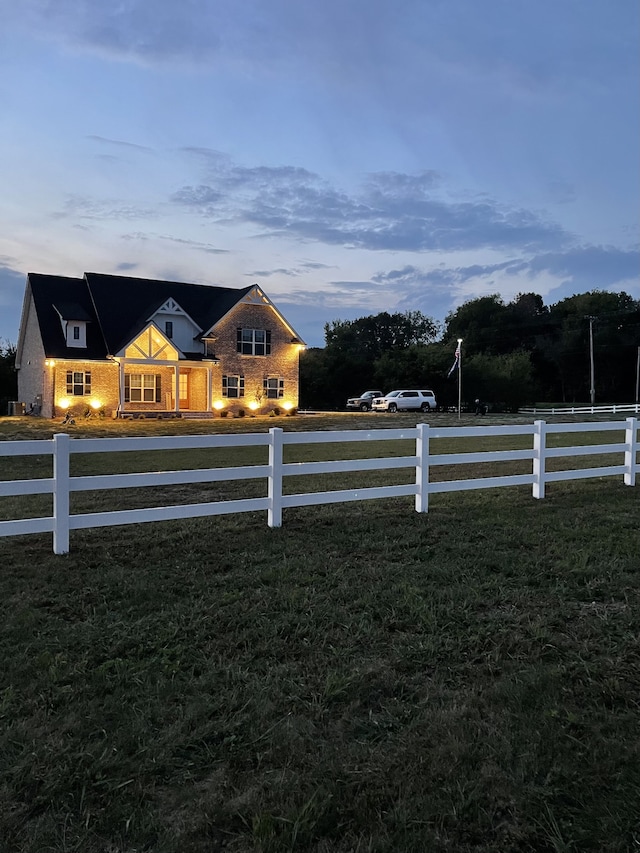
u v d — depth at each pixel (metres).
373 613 4.57
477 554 6.15
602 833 2.35
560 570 5.61
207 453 16.70
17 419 29.81
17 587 5.10
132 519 6.49
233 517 8.05
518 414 44.53
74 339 31.89
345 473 12.57
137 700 3.29
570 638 4.17
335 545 6.50
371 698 3.40
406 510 8.48
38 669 3.63
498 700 3.35
